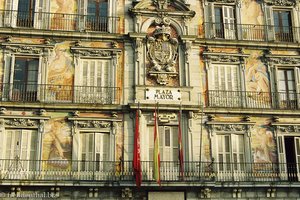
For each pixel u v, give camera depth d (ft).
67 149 100.42
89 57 107.34
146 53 108.37
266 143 106.52
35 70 105.60
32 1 110.01
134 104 102.32
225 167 103.71
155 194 97.81
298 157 106.73
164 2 112.27
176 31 111.55
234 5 116.88
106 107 102.94
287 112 108.06
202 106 104.73
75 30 108.58
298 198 102.27
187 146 103.19
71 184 94.99
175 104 103.96
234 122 106.42
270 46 113.29
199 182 97.71
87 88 104.88
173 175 100.48
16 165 98.22
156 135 98.02
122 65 107.45
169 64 107.96
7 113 100.58
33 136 101.04
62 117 102.17
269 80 111.65
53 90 103.81
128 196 97.19
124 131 102.78
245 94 109.29
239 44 112.16
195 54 110.42
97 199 96.48
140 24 110.22
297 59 113.80
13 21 107.34
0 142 98.89
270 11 117.29
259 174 103.91
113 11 111.34
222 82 110.01
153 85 105.81
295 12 118.21
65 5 110.63
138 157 97.30
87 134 102.53
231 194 100.37
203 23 113.60
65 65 106.11
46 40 106.83
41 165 98.68
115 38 108.58
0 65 104.12
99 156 101.35
